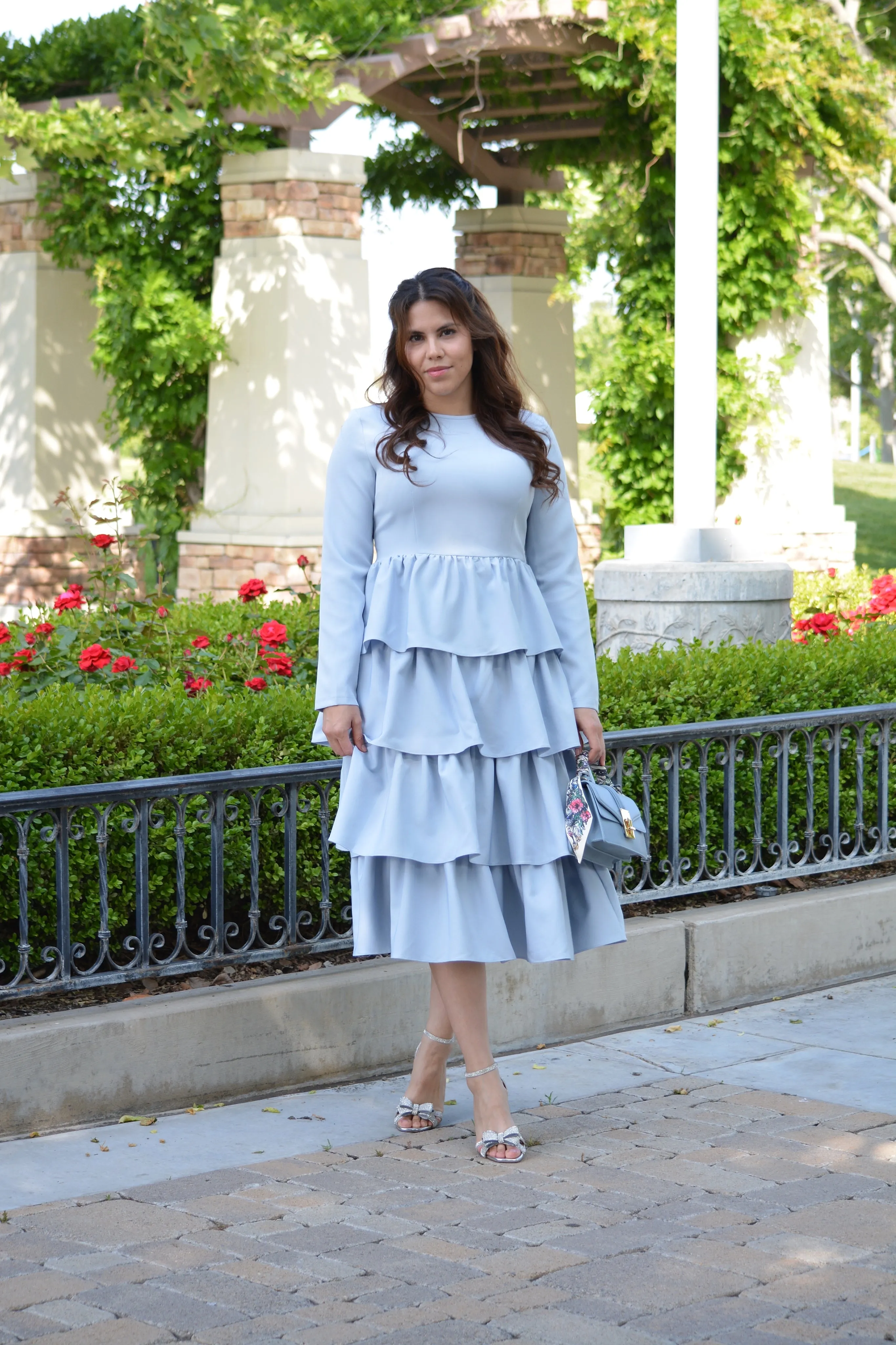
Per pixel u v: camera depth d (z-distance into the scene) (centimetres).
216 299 1133
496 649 322
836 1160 323
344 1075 387
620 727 488
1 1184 310
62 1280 262
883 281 1906
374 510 333
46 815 384
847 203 2025
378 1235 284
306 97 1020
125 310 1116
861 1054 404
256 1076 372
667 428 1203
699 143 659
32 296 1239
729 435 1181
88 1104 347
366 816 327
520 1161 324
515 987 410
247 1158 328
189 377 1160
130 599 629
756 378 1188
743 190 1145
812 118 1115
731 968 453
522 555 336
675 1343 239
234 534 1114
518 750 323
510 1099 368
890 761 550
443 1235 284
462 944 316
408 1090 351
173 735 418
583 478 3177
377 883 334
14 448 1259
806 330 1216
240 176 1104
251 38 988
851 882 523
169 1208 297
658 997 440
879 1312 251
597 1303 254
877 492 3061
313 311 1105
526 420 338
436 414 332
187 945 396
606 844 322
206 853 415
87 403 1281
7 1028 342
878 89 1185
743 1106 361
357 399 1134
